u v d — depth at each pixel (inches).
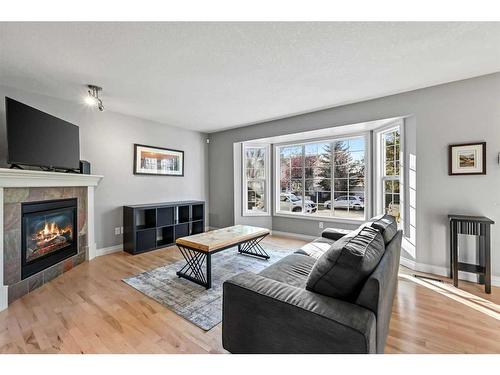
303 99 125.7
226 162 201.6
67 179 113.1
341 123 136.9
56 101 121.3
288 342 45.9
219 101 128.2
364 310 43.4
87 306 81.6
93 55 80.4
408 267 117.5
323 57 82.7
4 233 84.9
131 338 64.7
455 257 95.6
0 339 64.2
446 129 105.0
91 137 135.6
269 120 168.9
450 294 89.6
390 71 93.6
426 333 66.5
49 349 60.2
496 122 95.0
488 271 90.2
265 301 49.2
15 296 86.7
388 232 68.4
